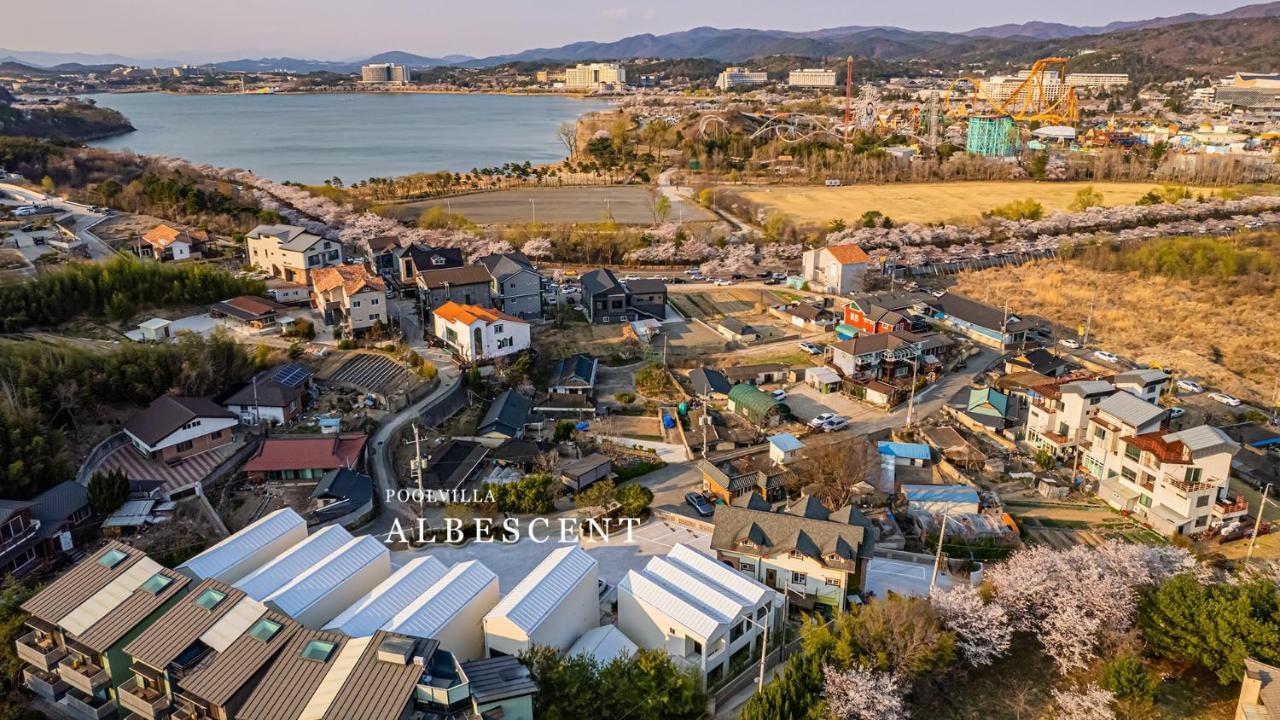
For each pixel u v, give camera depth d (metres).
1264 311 91.62
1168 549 43.41
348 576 37.53
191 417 54.72
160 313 79.88
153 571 34.28
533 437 63.59
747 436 63.97
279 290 86.50
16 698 33.25
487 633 35.81
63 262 89.00
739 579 39.84
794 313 90.88
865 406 70.25
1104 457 55.72
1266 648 34.59
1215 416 66.94
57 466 48.41
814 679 34.47
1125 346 83.19
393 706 26.66
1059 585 40.25
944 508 52.09
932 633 36.25
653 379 73.81
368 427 61.59
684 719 34.22
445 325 75.62
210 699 28.16
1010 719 35.50
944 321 90.31
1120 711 34.28
